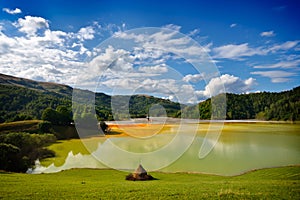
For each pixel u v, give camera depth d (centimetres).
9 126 3819
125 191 1157
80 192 1136
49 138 3045
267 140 3428
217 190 1170
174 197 1042
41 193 1112
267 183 1386
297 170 1941
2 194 1089
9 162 2284
